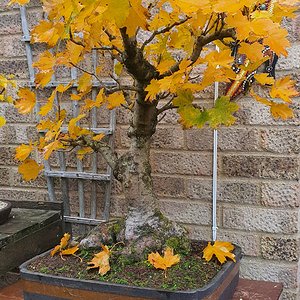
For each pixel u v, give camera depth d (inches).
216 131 71.7
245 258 72.5
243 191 71.5
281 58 66.9
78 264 53.2
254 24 36.9
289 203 69.0
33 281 50.8
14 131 87.0
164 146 75.6
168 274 49.4
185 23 48.6
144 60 47.3
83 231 82.6
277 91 47.3
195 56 45.6
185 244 55.6
